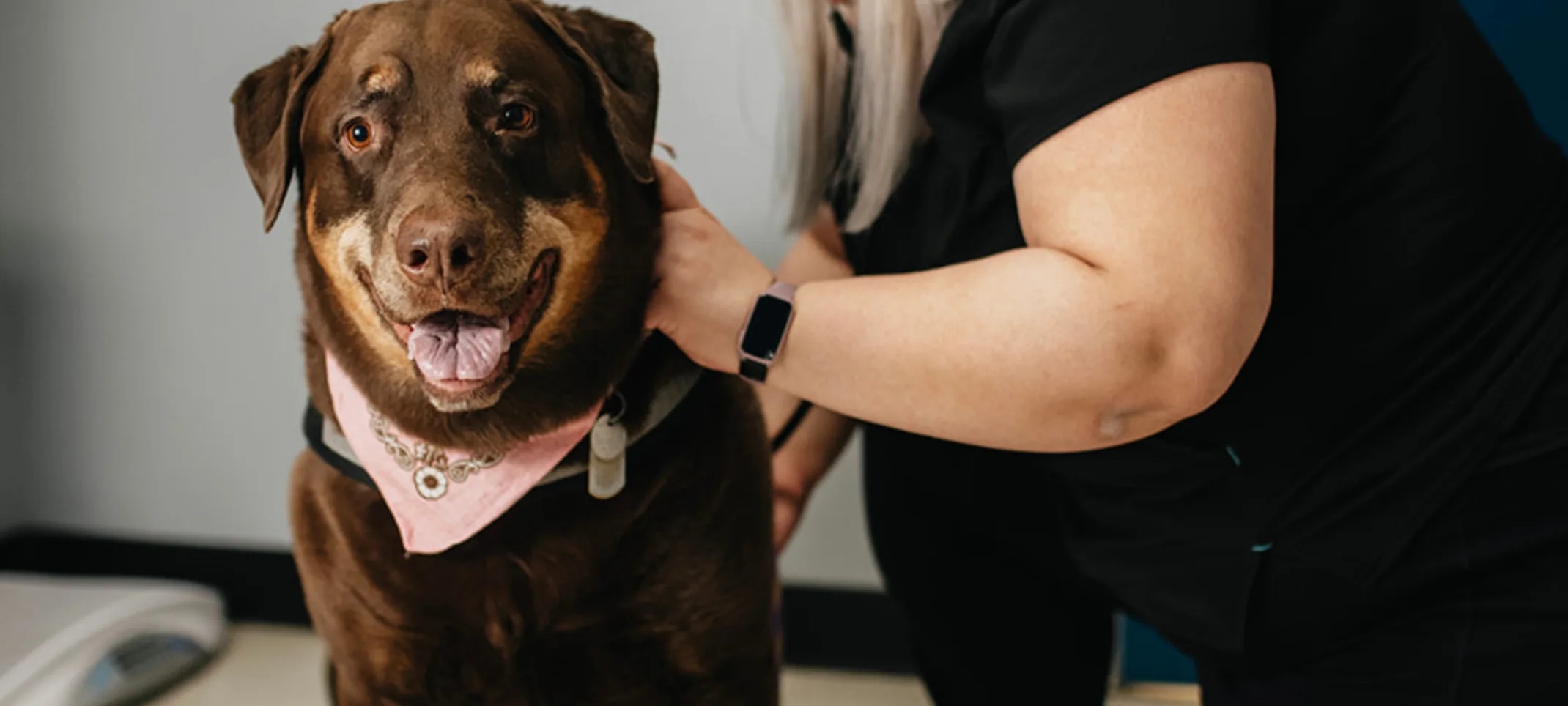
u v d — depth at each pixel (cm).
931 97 102
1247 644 111
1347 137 92
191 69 219
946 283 85
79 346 234
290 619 238
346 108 92
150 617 210
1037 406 83
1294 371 98
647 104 99
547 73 95
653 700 111
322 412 107
